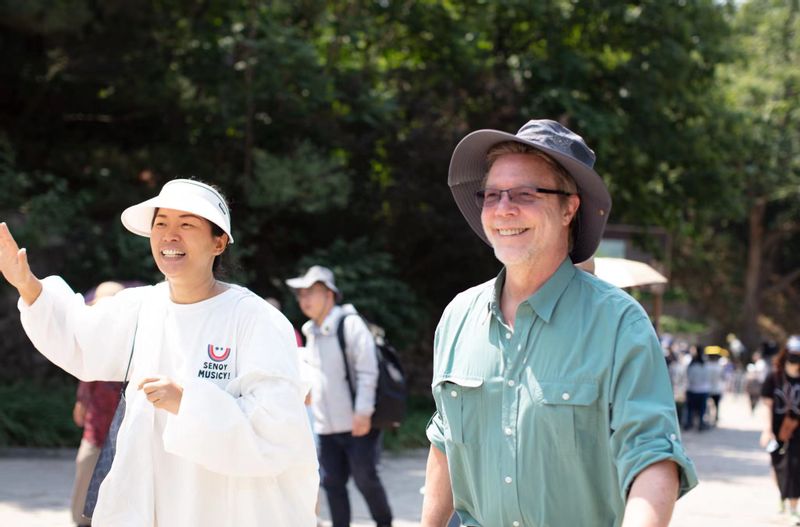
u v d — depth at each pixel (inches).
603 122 742.5
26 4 616.4
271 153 728.3
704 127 880.3
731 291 2119.8
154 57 724.0
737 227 2098.9
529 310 112.1
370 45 800.3
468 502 120.7
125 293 148.6
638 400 104.4
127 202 701.3
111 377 146.3
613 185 872.3
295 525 139.3
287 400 134.8
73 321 144.4
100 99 754.2
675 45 810.2
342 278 688.4
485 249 764.0
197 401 129.0
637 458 101.7
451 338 119.9
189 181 144.3
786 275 2208.4
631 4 825.5
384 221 777.6
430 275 809.5
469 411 116.2
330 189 700.0
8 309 700.0
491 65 787.4
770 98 1680.6
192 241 141.4
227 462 130.0
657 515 98.3
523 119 761.0
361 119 737.0
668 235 919.7
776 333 2260.1
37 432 534.9
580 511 109.6
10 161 640.4
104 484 136.9
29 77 732.7
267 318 141.0
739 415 1171.3
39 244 617.6
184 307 142.3
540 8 771.4
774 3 1845.5
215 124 725.3
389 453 586.6
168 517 136.1
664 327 2041.1
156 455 137.4
